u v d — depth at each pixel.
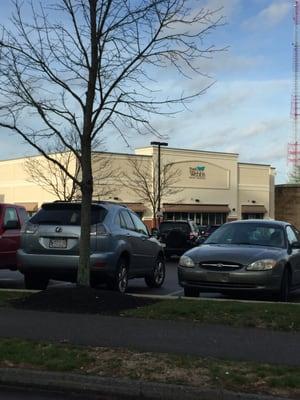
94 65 9.69
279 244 11.72
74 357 6.77
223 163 69.44
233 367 6.43
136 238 12.95
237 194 71.06
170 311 9.22
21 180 66.00
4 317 9.03
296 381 5.93
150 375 6.20
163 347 7.29
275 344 7.49
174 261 26.42
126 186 58.66
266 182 74.44
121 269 12.20
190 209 65.38
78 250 11.51
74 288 9.98
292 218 73.25
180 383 5.96
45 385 6.29
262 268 10.63
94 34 9.59
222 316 8.98
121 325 8.52
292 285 11.61
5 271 17.86
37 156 60.16
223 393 5.73
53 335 7.88
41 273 11.83
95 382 6.13
